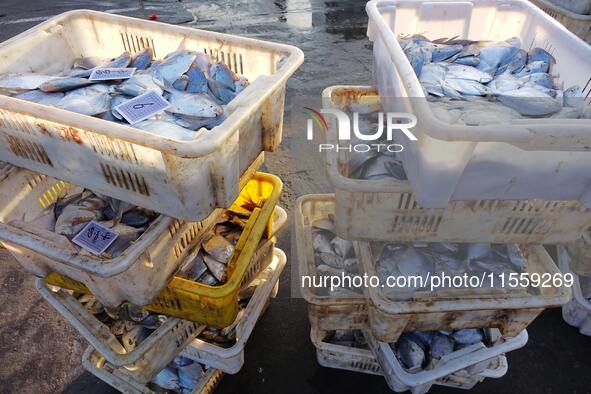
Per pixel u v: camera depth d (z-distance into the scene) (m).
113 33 1.43
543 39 1.38
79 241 1.13
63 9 4.36
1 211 1.25
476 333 1.53
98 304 1.59
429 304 1.20
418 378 1.35
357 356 1.61
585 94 1.17
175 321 1.36
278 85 1.06
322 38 3.95
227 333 1.57
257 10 4.47
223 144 0.93
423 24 1.50
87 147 0.97
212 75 1.23
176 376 1.63
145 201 1.04
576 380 1.72
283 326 1.88
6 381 1.66
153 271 1.16
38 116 0.91
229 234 1.51
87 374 1.69
